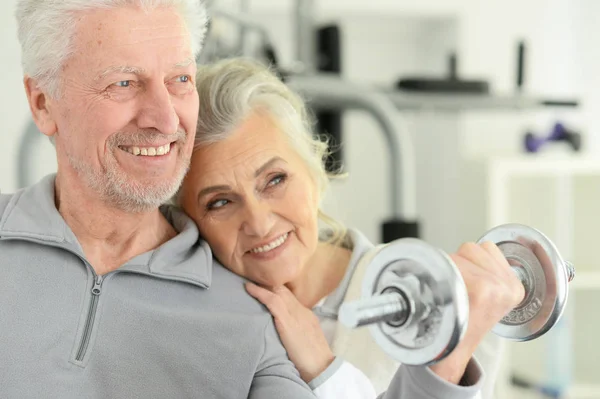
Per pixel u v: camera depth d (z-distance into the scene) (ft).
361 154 13.64
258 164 4.53
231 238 4.65
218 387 4.19
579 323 12.33
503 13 13.12
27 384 4.03
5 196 4.62
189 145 4.29
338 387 4.25
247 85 4.60
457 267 2.94
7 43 10.60
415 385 3.14
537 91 13.28
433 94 9.35
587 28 13.16
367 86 8.22
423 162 13.97
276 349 4.32
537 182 12.39
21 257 4.25
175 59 4.08
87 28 4.00
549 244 3.28
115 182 4.13
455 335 2.72
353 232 5.27
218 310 4.36
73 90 4.08
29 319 4.12
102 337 4.15
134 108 4.07
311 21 9.01
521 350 12.30
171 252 4.40
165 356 4.19
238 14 8.39
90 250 4.39
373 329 2.96
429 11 12.81
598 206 12.23
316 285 5.06
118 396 4.13
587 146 13.11
